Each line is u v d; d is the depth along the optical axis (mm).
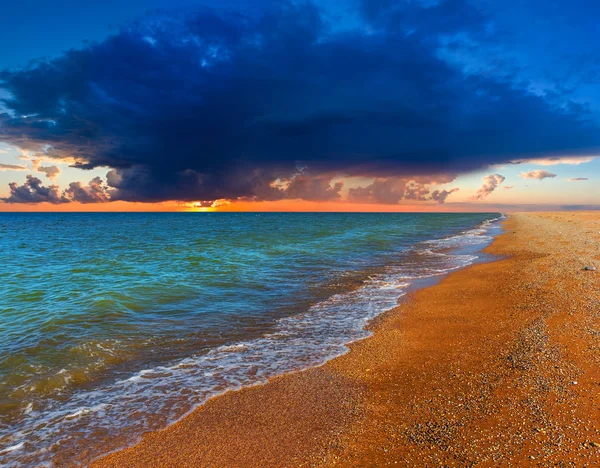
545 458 5418
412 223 99188
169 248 35906
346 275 22062
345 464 5852
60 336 11781
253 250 33781
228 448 6449
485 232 55000
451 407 7285
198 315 14312
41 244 41406
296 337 12008
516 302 14391
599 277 16734
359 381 8883
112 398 8250
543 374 8078
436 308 14836
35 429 7105
